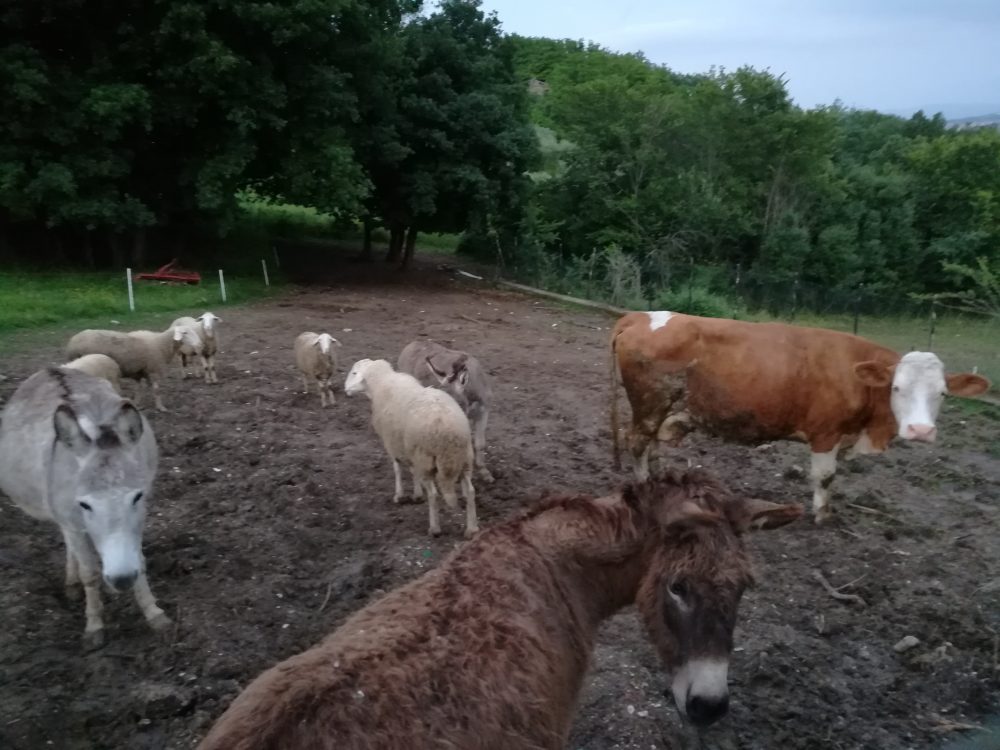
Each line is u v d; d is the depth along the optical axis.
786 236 39.19
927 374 7.18
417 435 6.88
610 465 9.41
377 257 36.34
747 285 29.20
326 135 25.89
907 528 7.79
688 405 8.03
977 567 7.13
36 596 5.79
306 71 25.66
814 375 7.56
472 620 2.92
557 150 44.66
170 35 23.14
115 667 5.06
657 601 3.22
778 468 9.63
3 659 5.02
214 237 31.05
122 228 23.77
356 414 11.14
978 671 5.68
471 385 8.50
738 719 5.06
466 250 38.88
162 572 6.32
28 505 5.70
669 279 28.91
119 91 22.39
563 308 25.30
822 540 7.54
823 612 6.31
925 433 7.09
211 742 2.38
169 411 10.98
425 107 29.12
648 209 40.09
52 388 5.89
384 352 15.83
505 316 22.64
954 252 43.00
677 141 41.94
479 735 2.60
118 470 4.75
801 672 5.56
